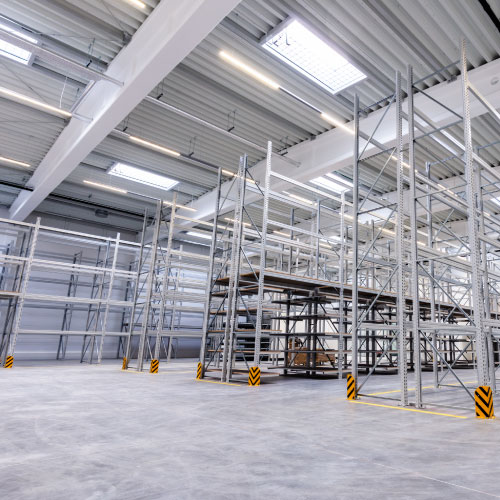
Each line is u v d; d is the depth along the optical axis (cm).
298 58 973
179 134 1363
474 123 1169
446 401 754
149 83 924
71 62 869
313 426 498
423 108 1050
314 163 1317
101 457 346
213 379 1054
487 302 910
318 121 1249
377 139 1141
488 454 379
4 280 1762
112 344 2086
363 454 373
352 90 1079
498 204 1612
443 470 329
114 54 1010
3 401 646
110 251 2158
